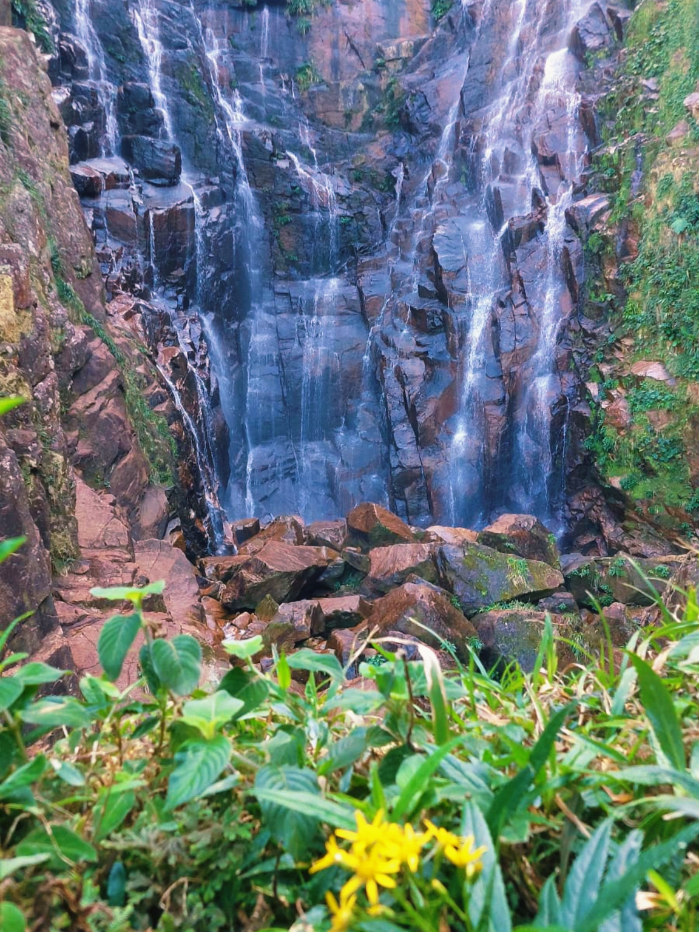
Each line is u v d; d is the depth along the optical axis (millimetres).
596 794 1312
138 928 1189
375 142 23062
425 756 1285
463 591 11031
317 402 20328
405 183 22016
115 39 19156
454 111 21859
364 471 19156
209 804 1401
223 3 22875
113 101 18406
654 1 16781
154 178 18125
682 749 1266
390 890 1066
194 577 9828
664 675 1813
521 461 17125
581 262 16531
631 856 1052
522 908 1205
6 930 977
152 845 1253
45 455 7902
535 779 1261
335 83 23375
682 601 8016
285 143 22516
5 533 5562
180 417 13594
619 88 17078
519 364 17188
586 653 1999
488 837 1093
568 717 1700
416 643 1521
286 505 19609
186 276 17781
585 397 15742
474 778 1278
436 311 18656
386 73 23297
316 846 1240
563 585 12469
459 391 17953
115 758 1555
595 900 987
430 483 17500
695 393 13859
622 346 15297
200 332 17453
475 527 17312
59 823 1268
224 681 1520
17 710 1341
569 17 19844
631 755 1401
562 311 16906
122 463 11008
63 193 11820
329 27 23297
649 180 15359
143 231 16969
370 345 20094
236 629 9805
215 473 16844
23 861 1032
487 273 18609
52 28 17094
